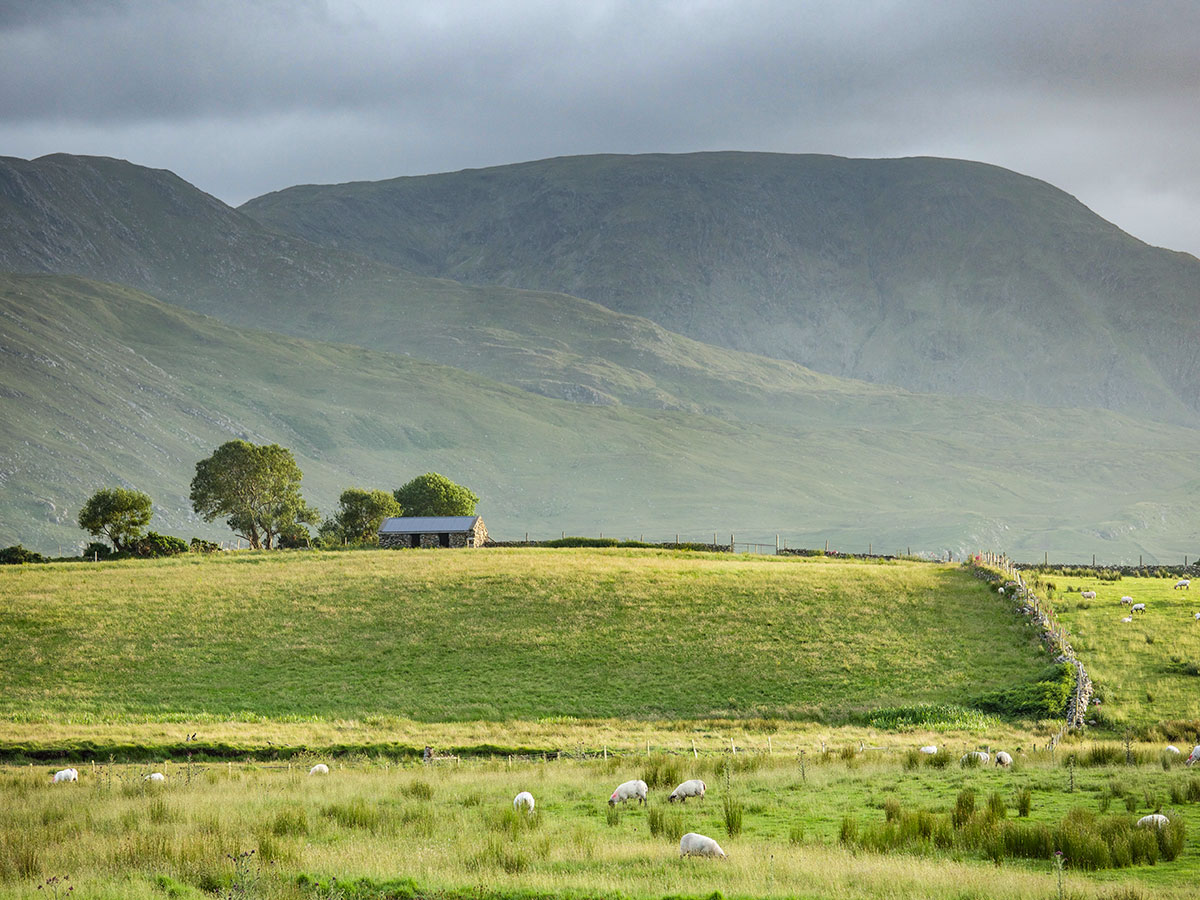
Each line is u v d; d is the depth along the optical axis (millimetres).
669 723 57031
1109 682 58250
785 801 32031
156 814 30031
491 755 48656
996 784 33469
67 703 60750
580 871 22719
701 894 20797
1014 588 80188
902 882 21141
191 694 62969
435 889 21453
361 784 36531
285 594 83812
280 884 21578
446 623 76375
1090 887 20688
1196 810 28453
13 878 22453
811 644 70812
